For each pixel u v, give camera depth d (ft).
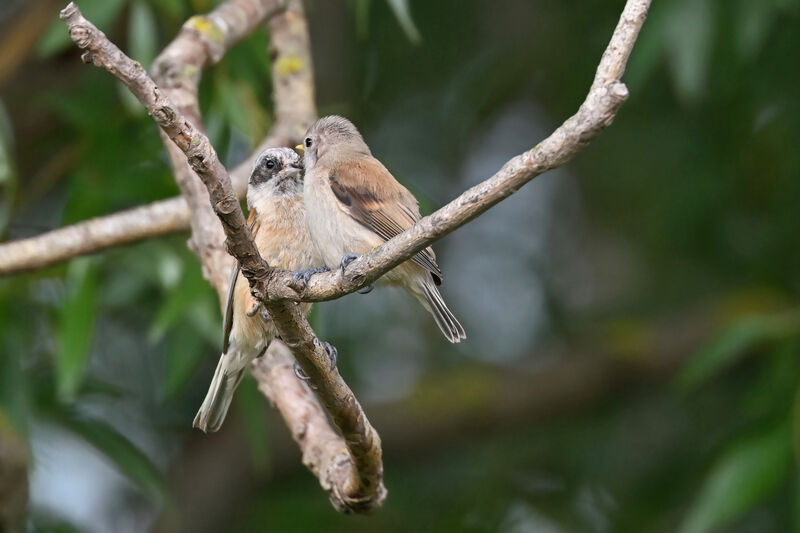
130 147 35.96
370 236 27.43
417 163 47.55
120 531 45.21
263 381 26.13
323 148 29.40
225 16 29.99
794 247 45.16
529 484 45.68
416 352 49.60
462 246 50.85
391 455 46.83
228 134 36.06
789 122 43.34
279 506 44.19
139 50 32.01
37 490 39.17
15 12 40.14
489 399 47.26
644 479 44.86
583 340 49.44
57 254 27.89
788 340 34.81
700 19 35.99
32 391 35.91
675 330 47.80
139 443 45.39
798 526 32.81
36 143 41.57
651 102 45.52
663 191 45.91
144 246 33.78
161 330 32.27
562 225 51.44
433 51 47.09
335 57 46.57
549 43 45.44
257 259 18.22
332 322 46.34
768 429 33.37
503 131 50.78
